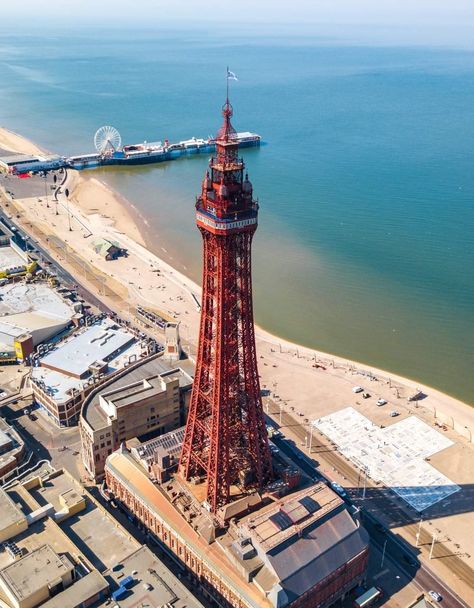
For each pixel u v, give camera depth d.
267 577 126.25
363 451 189.00
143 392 181.50
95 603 116.62
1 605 116.44
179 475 154.00
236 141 121.50
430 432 199.00
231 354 134.62
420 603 139.12
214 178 123.75
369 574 147.50
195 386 144.25
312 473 178.62
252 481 149.38
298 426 199.25
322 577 129.12
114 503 166.62
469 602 141.50
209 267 129.88
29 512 138.00
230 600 131.25
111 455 167.50
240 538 131.12
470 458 188.00
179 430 171.12
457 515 166.50
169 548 147.75
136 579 122.44
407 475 180.12
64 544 130.12
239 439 148.50
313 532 133.75
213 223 118.69
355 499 170.50
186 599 118.56
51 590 115.94
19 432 191.75
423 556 153.38
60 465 179.50
